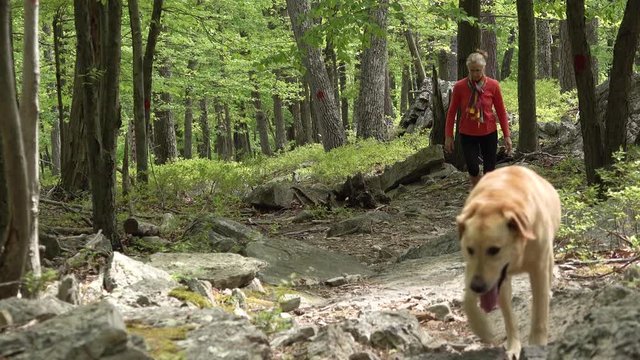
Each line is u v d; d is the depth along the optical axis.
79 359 3.65
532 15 15.12
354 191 13.61
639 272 5.80
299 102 37.97
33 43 4.92
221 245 9.30
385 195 13.65
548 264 4.35
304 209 13.59
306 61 22.50
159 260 7.77
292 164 21.81
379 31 11.76
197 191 15.23
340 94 36.94
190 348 4.23
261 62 12.84
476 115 9.63
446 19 13.06
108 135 8.80
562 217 7.87
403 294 7.09
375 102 22.84
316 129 37.00
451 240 9.02
